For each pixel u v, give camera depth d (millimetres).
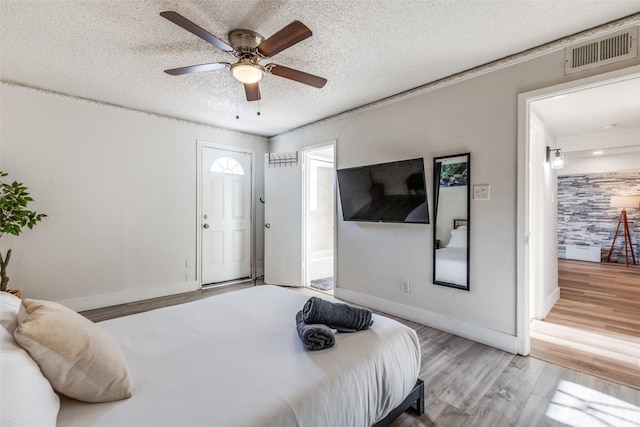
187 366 1220
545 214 3240
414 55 2387
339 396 1128
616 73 1952
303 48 2287
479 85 2572
